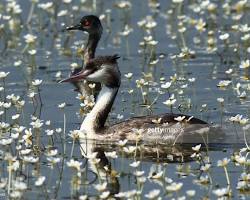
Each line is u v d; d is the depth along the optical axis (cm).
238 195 1340
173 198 1327
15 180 1416
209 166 1411
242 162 1427
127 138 1661
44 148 1597
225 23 2517
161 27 2522
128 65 2195
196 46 2338
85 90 2003
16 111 1819
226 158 1495
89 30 2278
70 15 2595
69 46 2397
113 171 1422
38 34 2495
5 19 2464
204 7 2567
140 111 1827
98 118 1694
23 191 1354
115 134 1669
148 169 1477
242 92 1923
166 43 2377
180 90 1870
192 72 2106
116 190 1367
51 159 1441
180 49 2306
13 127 1703
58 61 2250
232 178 1417
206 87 1980
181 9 2636
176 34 2450
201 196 1336
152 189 1369
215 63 2181
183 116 1645
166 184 1387
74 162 1384
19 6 2492
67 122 1762
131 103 1884
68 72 2148
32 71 2150
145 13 2644
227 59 2212
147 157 1560
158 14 2639
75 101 1916
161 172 1381
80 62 2248
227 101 1869
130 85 2022
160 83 2020
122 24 2561
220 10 2644
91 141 1659
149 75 2041
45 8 2469
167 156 1566
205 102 1866
